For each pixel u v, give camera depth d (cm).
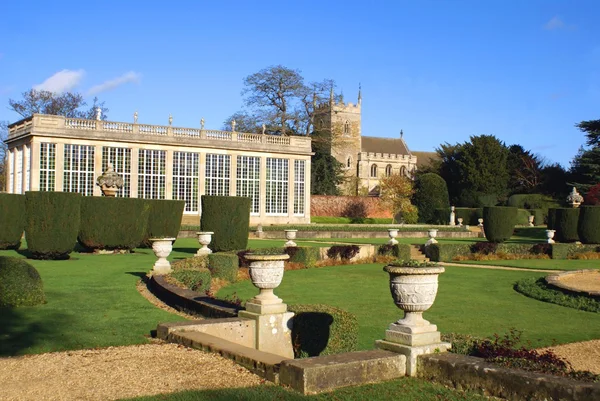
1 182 7369
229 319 1075
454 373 766
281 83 7388
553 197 7625
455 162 8212
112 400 696
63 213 2506
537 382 688
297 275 2486
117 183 3394
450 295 1983
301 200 6159
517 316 1602
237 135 5778
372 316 1545
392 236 3362
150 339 1044
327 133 7888
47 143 4869
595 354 1166
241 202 2955
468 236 5444
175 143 5394
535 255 3381
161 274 1736
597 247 3447
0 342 1004
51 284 1717
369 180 10919
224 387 748
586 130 7062
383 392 737
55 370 827
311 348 1026
